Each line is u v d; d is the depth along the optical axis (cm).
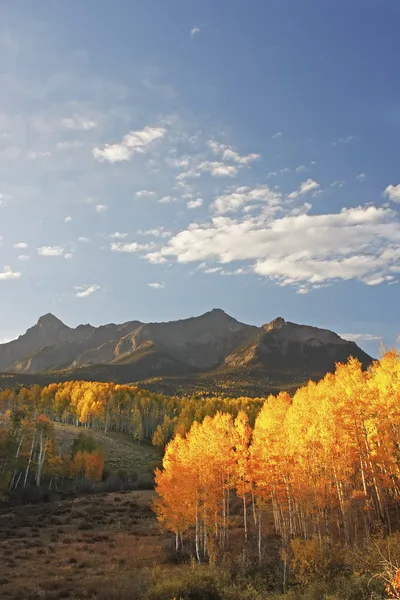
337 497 3244
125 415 12812
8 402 11612
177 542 3469
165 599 2095
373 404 3009
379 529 2730
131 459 9419
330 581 2077
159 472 3919
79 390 12681
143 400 12656
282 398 5531
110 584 2475
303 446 3250
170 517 3534
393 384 3097
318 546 2514
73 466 7469
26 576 2727
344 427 2994
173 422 11106
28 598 2217
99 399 12038
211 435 3831
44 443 7875
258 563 2734
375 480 2991
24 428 7350
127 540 4053
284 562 2405
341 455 3095
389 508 3462
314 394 4297
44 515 5275
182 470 3656
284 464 3269
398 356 3722
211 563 2717
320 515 3184
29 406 11569
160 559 3338
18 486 6712
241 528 4297
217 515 3522
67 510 5597
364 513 3120
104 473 8150
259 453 3569
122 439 10944
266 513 4559
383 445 2911
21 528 4556
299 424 3484
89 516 5262
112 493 6931
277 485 3362
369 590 1772
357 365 3981
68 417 12481
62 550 3581
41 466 7056
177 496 3506
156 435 10375
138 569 2988
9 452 6712
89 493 7000
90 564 3094
